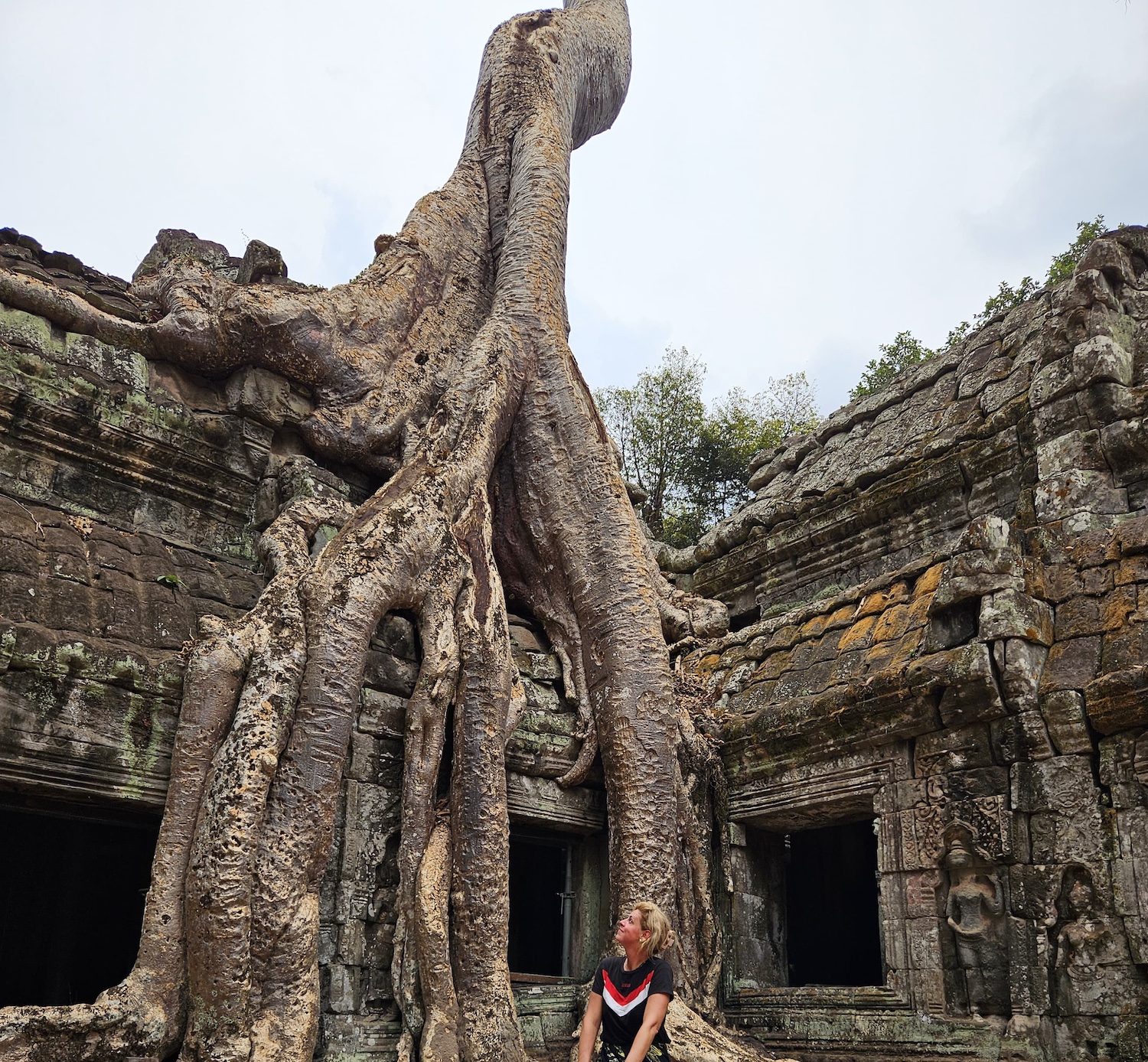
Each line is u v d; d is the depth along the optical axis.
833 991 8.39
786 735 9.12
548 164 10.84
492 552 8.54
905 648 8.54
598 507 9.23
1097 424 8.84
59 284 7.98
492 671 7.75
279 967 6.13
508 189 11.02
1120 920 7.01
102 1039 5.57
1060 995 7.15
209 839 6.05
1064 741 7.52
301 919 6.26
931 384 12.13
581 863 9.02
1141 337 8.97
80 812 6.54
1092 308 9.20
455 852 7.28
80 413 7.39
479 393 9.02
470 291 10.55
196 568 7.49
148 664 6.41
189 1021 5.86
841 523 11.92
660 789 8.35
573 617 9.11
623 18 13.35
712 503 23.09
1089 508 8.52
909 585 9.10
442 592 7.71
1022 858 7.50
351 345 9.08
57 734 5.94
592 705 8.80
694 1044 7.30
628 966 4.83
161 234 11.33
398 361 9.51
